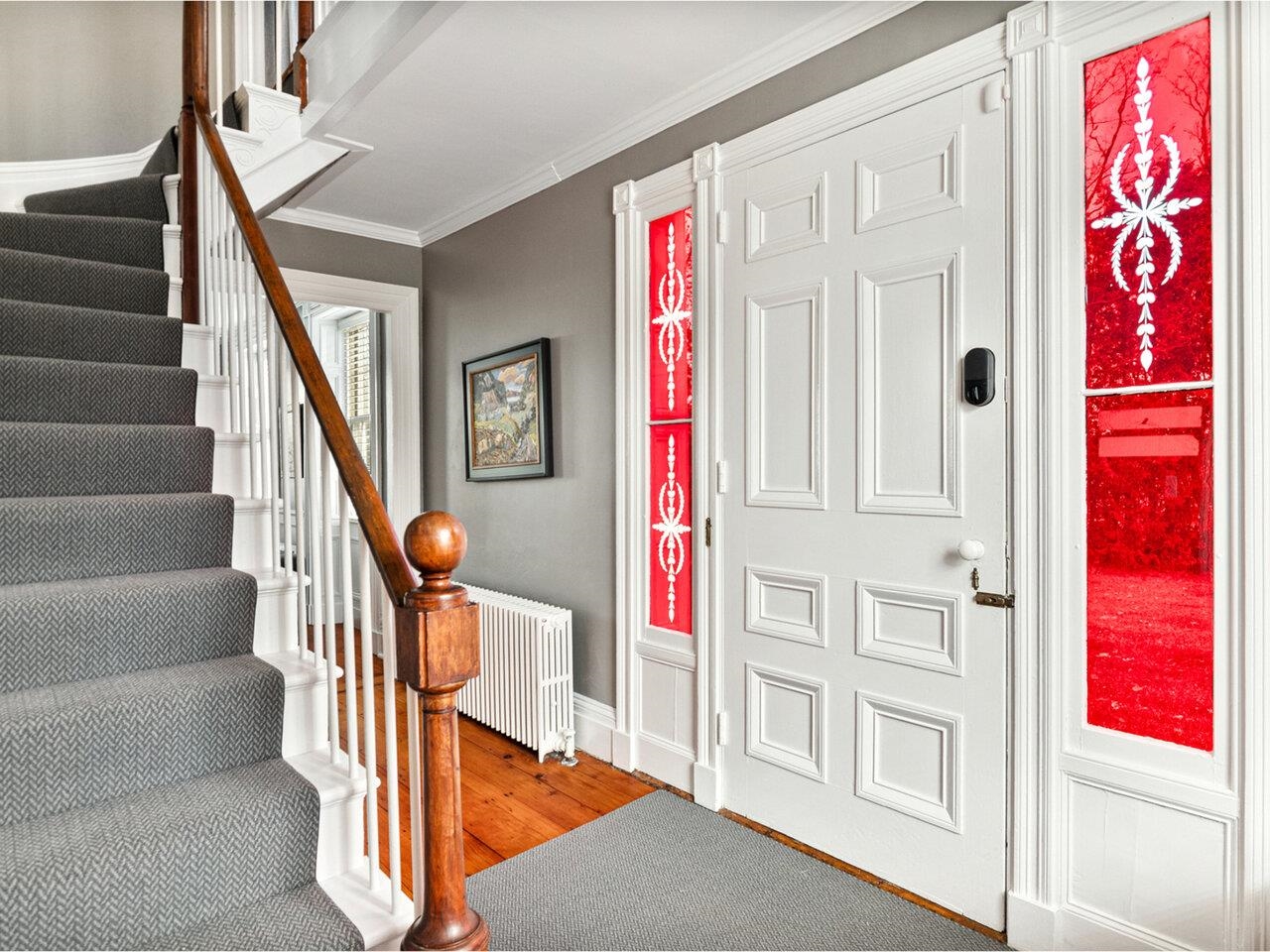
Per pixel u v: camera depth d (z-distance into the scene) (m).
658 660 2.66
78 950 1.10
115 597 1.47
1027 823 1.72
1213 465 1.48
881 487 2.00
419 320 3.97
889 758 1.99
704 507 2.45
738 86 2.34
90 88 3.65
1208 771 1.49
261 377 1.94
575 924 1.82
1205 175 1.50
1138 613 1.59
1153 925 1.56
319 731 1.62
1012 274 1.73
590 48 2.19
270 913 1.25
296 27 3.07
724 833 2.27
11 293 2.16
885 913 1.85
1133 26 1.57
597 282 2.91
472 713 3.24
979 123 1.80
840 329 2.08
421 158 2.99
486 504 3.57
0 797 1.19
